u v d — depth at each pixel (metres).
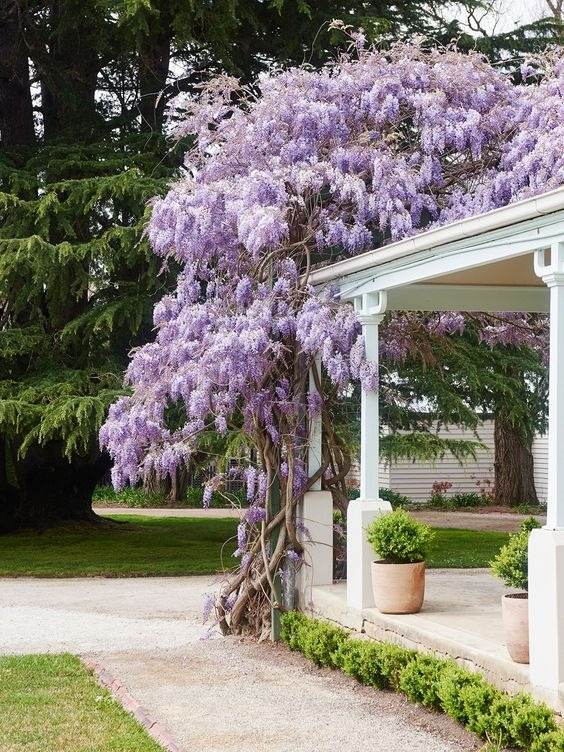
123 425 8.69
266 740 5.70
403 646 6.93
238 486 21.70
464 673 5.92
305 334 7.95
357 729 5.91
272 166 8.96
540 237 5.56
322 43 13.74
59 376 12.53
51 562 13.62
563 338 5.46
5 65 14.61
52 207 12.17
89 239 13.38
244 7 12.84
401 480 23.95
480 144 9.76
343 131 9.41
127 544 15.55
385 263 7.36
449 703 5.78
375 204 8.91
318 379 8.54
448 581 10.12
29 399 11.98
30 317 13.25
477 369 13.52
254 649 8.21
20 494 16.61
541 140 9.20
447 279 7.38
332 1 13.55
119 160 12.90
